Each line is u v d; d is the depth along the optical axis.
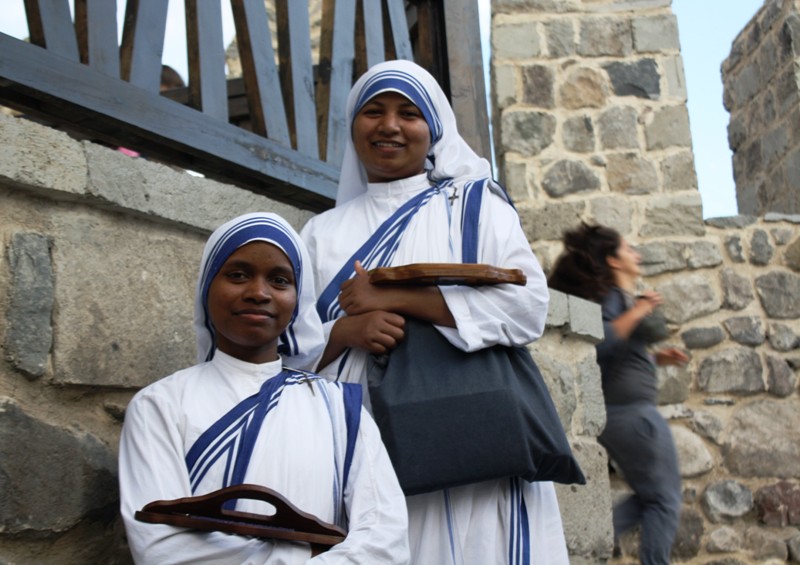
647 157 6.51
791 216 6.43
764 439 5.99
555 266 4.64
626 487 5.46
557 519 2.38
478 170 2.68
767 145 7.41
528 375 2.35
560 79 6.64
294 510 1.78
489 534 2.24
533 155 6.52
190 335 2.49
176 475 1.91
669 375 6.11
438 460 2.16
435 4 4.20
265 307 2.08
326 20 3.60
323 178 3.32
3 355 2.07
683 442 5.98
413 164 2.61
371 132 2.59
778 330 6.24
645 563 4.30
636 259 4.60
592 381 3.63
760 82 7.52
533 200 6.46
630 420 4.34
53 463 2.11
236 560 1.81
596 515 3.45
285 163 3.17
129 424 1.98
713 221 6.41
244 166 3.01
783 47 7.14
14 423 2.05
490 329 2.29
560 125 6.57
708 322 6.23
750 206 7.78
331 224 2.62
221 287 2.08
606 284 4.46
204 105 2.95
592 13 6.75
